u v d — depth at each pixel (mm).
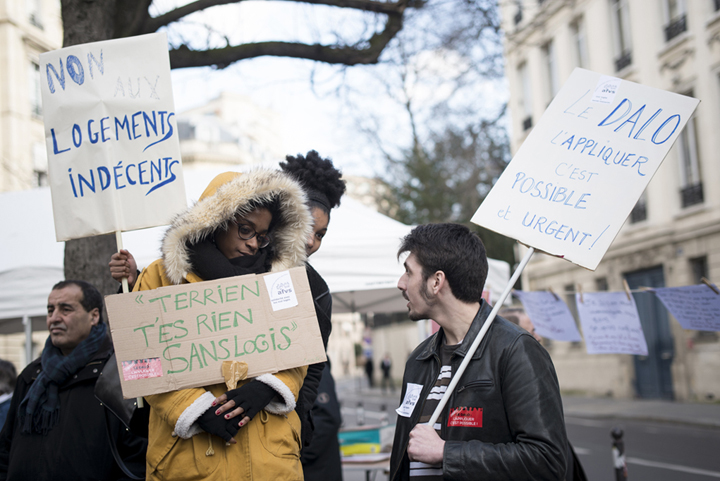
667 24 15875
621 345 3598
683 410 13492
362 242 4328
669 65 15664
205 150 49906
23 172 15477
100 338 2824
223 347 1943
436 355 2135
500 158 20547
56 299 2818
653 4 16125
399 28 5281
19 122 18203
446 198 19188
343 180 2916
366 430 4496
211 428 1799
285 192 2127
